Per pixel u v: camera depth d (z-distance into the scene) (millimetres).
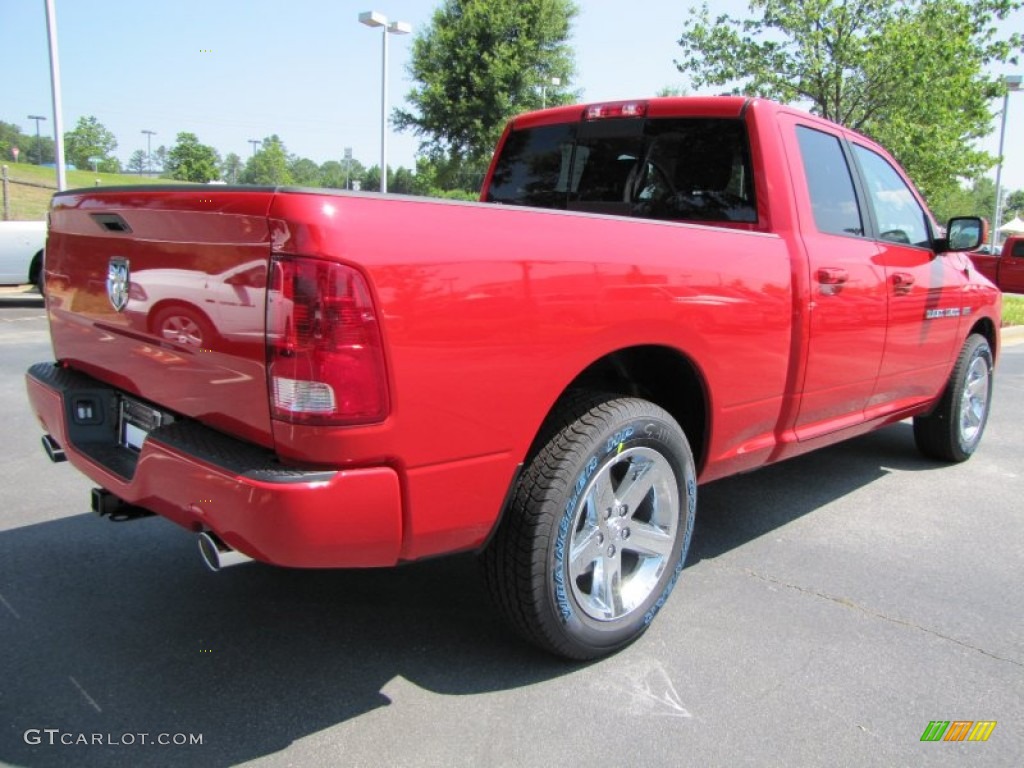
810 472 5355
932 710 2689
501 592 2660
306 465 2146
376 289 2102
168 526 4070
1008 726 2617
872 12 15148
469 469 2375
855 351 3941
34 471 4852
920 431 5492
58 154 16438
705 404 3172
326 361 2064
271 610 3244
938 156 15758
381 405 2141
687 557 3895
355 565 2266
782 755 2438
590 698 2695
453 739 2467
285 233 2062
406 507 2275
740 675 2859
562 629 2715
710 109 3756
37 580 3445
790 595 3506
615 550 2893
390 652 2949
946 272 4832
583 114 4285
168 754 2363
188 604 3273
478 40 38594
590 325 2582
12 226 13242
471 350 2297
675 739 2494
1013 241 21688
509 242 2379
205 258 2299
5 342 9547
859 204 4148
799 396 3619
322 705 2621
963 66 15109
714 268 3031
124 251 2680
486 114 38438
